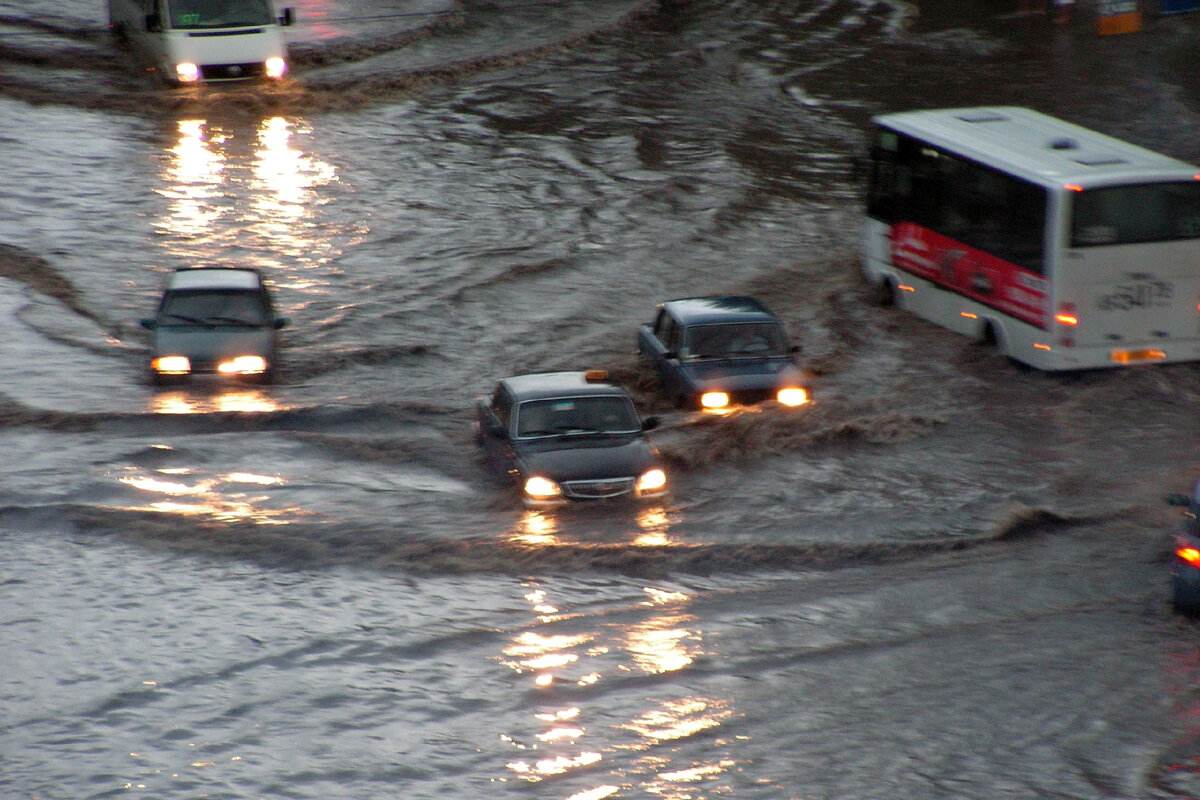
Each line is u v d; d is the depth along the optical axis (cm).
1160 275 6900
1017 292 7169
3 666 3778
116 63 14488
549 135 13012
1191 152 12100
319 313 8175
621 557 4731
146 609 4209
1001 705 3497
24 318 7725
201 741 3353
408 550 4762
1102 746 3259
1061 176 6888
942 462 5841
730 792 3072
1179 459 5834
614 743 3334
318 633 4041
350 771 3203
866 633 4041
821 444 6066
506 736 3375
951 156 7769
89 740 3353
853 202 11056
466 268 9194
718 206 10838
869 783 3097
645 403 6825
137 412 6234
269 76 13638
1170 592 4347
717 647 3944
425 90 14625
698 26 18725
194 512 5103
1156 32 18212
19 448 5762
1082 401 6638
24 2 16825
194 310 7019
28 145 11569
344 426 6328
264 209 10325
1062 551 4791
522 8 19188
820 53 17038
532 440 5597
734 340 6888
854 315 8256
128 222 9844
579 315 8300
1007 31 18450
